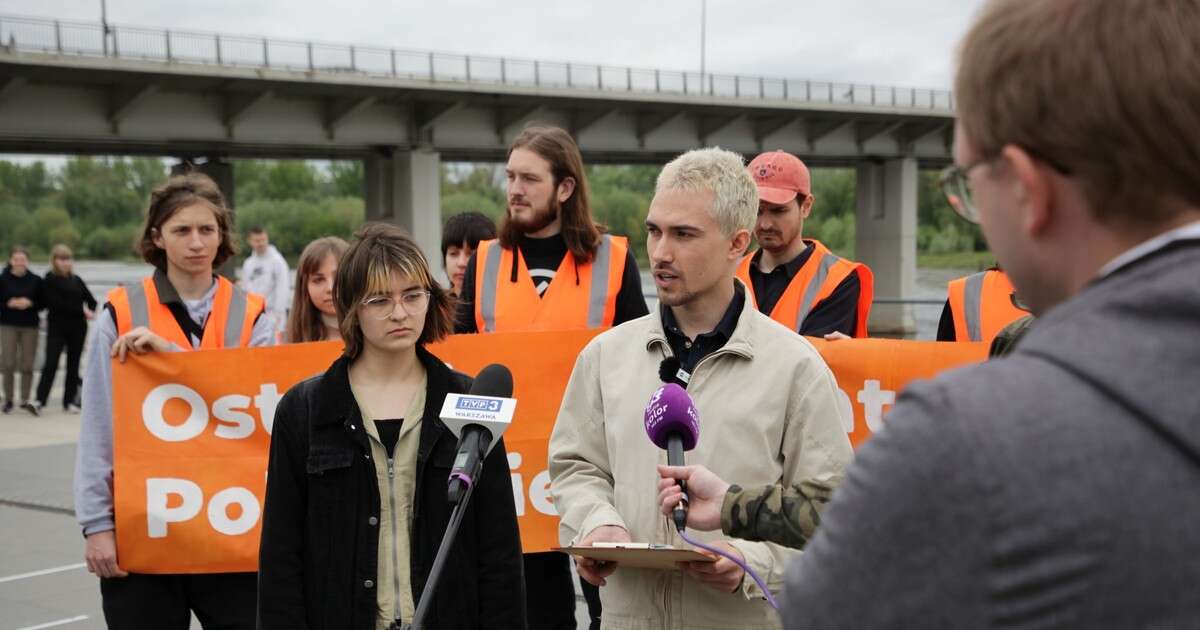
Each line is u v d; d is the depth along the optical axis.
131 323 4.20
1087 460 1.05
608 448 3.07
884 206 42.72
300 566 2.90
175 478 4.14
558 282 4.88
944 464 1.09
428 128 31.95
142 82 25.31
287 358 4.27
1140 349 1.07
